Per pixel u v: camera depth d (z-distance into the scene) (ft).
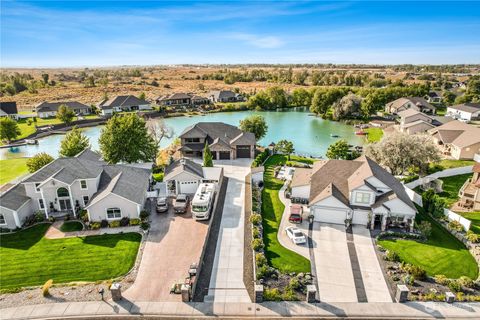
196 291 87.76
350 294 87.30
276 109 448.24
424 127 269.44
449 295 83.15
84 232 117.70
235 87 650.84
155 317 78.74
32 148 262.67
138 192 132.26
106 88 615.16
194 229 118.42
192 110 426.92
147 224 118.83
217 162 201.46
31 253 104.94
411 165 174.50
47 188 127.54
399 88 446.60
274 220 127.95
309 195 136.36
